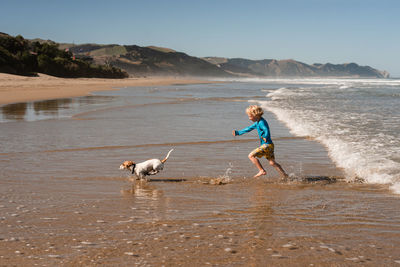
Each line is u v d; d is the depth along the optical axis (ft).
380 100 78.07
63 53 376.89
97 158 24.56
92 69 384.88
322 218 12.42
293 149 27.86
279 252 9.33
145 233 10.77
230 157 25.18
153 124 42.16
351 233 10.86
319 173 20.61
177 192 16.56
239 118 47.98
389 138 31.04
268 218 12.39
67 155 25.48
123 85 192.75
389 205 14.19
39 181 18.38
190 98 89.86
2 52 259.39
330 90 128.36
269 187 17.58
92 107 63.67
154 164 18.58
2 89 116.57
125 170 21.33
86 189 16.96
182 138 32.86
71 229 11.12
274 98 86.63
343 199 15.16
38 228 11.18
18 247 9.58
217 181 18.60
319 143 30.17
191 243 9.94
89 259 8.82
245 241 10.12
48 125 41.09
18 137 32.99
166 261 8.72
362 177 19.60
